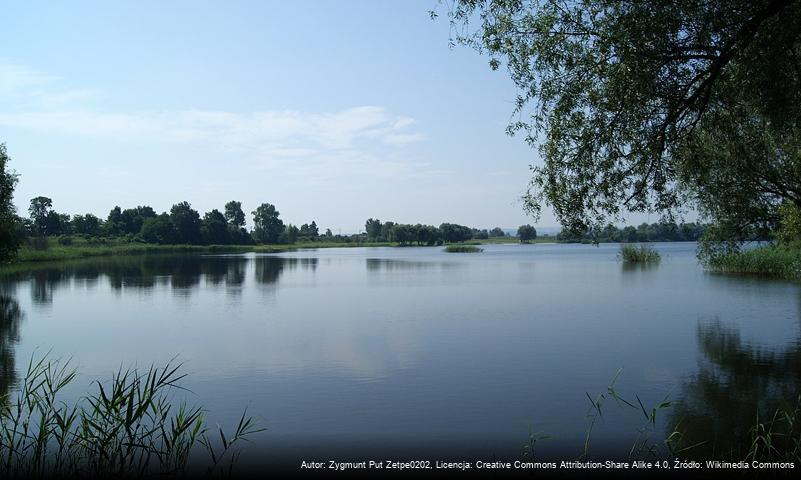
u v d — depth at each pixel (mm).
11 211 43812
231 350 18875
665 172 10281
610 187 10195
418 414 12156
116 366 16672
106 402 9266
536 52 9906
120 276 51469
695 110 9977
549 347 18984
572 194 10195
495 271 58375
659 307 28375
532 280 46406
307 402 13055
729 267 47062
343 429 11273
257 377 15320
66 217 136875
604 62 9711
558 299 32719
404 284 43656
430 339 20656
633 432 10883
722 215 20656
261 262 79250
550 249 149250
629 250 70438
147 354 18281
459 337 21016
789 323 22953
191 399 13328
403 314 27203
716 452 9703
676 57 9508
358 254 115250
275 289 39875
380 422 11680
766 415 11523
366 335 21562
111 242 122062
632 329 22234
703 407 12195
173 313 27906
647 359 16906
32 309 29391
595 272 54406
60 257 84125
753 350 17859
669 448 9945
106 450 9367
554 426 11328
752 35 8906
